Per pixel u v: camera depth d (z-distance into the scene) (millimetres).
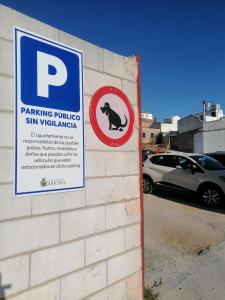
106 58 3904
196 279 5090
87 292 3549
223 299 4500
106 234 3785
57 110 3299
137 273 4188
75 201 3443
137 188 4258
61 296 3285
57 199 3266
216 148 40781
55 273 3232
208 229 7945
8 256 2867
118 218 3951
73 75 3484
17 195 2938
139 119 4371
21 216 2963
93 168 3658
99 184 3723
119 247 3949
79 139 3510
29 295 3014
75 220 3438
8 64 2926
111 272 3836
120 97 4070
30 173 3041
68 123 3400
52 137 3240
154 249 6410
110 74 3945
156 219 8609
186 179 11125
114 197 3908
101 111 3797
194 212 9672
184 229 7832
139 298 4211
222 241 7031
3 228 2840
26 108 3035
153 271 5359
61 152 3320
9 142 2895
